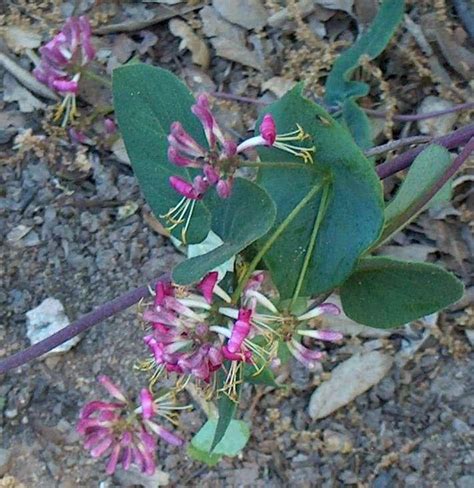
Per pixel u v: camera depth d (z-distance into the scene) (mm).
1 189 596
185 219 435
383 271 431
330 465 549
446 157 464
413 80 607
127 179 597
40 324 571
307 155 428
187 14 625
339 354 564
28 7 631
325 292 458
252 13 622
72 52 554
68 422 559
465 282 572
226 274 442
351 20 620
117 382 564
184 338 403
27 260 585
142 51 622
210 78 619
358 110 542
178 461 551
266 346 424
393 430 553
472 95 598
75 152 602
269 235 440
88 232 589
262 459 551
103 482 549
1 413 560
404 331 566
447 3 621
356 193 427
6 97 615
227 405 427
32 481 548
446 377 560
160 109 442
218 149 417
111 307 503
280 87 607
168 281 489
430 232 577
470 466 542
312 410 556
